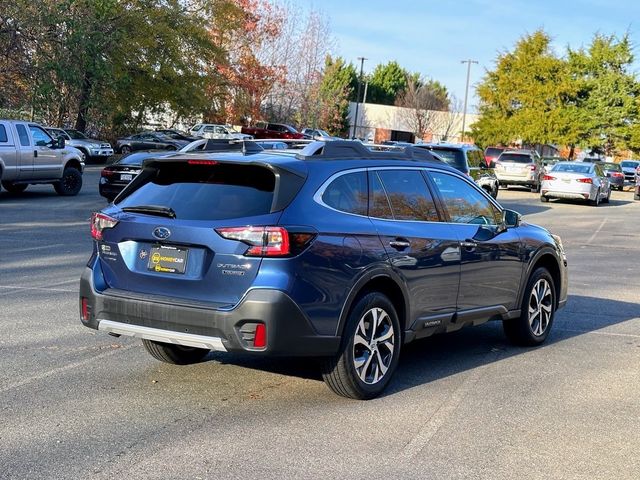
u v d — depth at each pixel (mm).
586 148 55906
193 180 5434
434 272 6023
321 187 5293
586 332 8258
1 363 6180
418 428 5016
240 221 4961
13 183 19703
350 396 5512
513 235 7039
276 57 52156
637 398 5852
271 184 5137
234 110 49188
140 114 40781
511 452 4648
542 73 54594
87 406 5234
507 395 5832
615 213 25578
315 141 5871
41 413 5062
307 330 4996
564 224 21219
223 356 6656
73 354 6520
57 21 27266
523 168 34531
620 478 4312
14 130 19188
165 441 4621
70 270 10414
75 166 21438
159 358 6273
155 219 5254
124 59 35375
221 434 4770
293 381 5984
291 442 4672
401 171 6059
